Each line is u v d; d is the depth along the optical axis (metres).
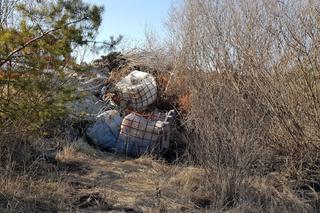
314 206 5.07
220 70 6.48
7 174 5.09
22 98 5.07
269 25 6.23
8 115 5.02
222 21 6.85
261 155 5.66
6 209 4.30
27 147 6.05
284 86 6.11
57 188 5.06
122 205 4.82
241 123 5.45
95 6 4.93
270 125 6.19
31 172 5.45
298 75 6.04
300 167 5.98
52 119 5.89
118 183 5.64
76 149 6.85
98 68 9.42
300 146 6.17
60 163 6.27
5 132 5.61
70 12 4.85
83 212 4.56
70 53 5.02
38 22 4.87
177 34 9.31
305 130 6.08
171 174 5.99
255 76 6.17
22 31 4.73
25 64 4.84
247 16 6.52
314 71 5.91
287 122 6.10
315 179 5.95
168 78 8.92
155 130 7.13
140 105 8.34
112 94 8.35
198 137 6.18
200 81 6.30
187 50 7.34
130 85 8.41
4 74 4.77
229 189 5.07
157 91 8.66
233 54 6.52
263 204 4.96
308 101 6.02
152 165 6.46
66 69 5.39
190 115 6.88
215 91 5.93
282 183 5.77
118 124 7.41
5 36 4.57
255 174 5.57
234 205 4.89
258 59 6.22
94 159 6.69
